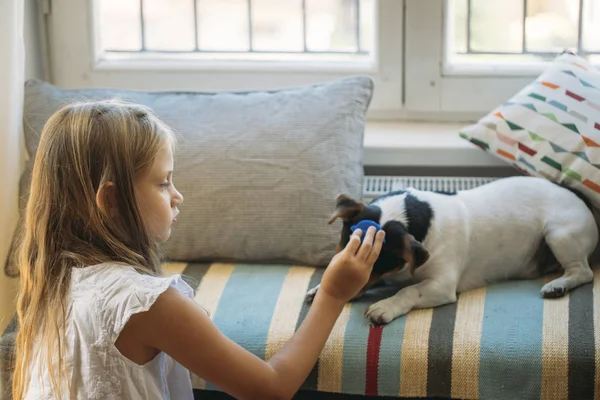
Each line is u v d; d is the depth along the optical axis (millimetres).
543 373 1424
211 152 1814
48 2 2180
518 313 1536
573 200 1695
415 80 2162
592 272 1656
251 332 1517
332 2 2164
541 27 2119
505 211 1674
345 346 1479
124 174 1130
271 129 1827
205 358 1124
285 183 1779
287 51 2213
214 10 2199
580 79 1850
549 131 1796
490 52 2156
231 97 1909
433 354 1452
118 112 1158
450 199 1661
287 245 1775
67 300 1129
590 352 1421
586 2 2082
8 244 1814
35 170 1171
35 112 1885
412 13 2111
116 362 1107
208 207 1791
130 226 1149
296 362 1205
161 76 2211
